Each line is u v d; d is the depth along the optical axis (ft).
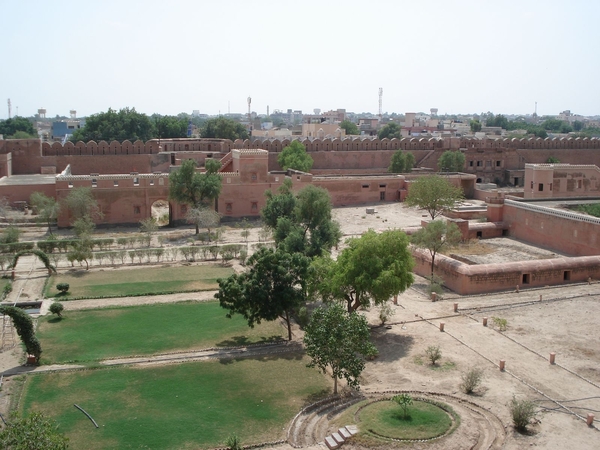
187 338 97.55
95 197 185.78
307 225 134.10
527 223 157.79
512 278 119.65
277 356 89.97
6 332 99.45
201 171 228.63
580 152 300.40
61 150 233.96
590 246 136.15
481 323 99.81
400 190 232.12
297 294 93.66
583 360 84.17
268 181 204.54
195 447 64.39
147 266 144.87
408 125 582.35
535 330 96.02
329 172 259.60
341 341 74.02
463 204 203.82
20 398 75.77
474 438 62.64
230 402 75.05
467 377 75.72
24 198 192.24
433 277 120.06
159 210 222.28
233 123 363.97
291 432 67.67
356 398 74.95
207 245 161.79
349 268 96.78
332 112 652.07
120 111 337.31
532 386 76.33
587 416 67.46
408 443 61.31
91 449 64.03
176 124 358.64
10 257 137.69
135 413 72.08
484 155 281.33
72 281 130.52
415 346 90.79
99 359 88.53
